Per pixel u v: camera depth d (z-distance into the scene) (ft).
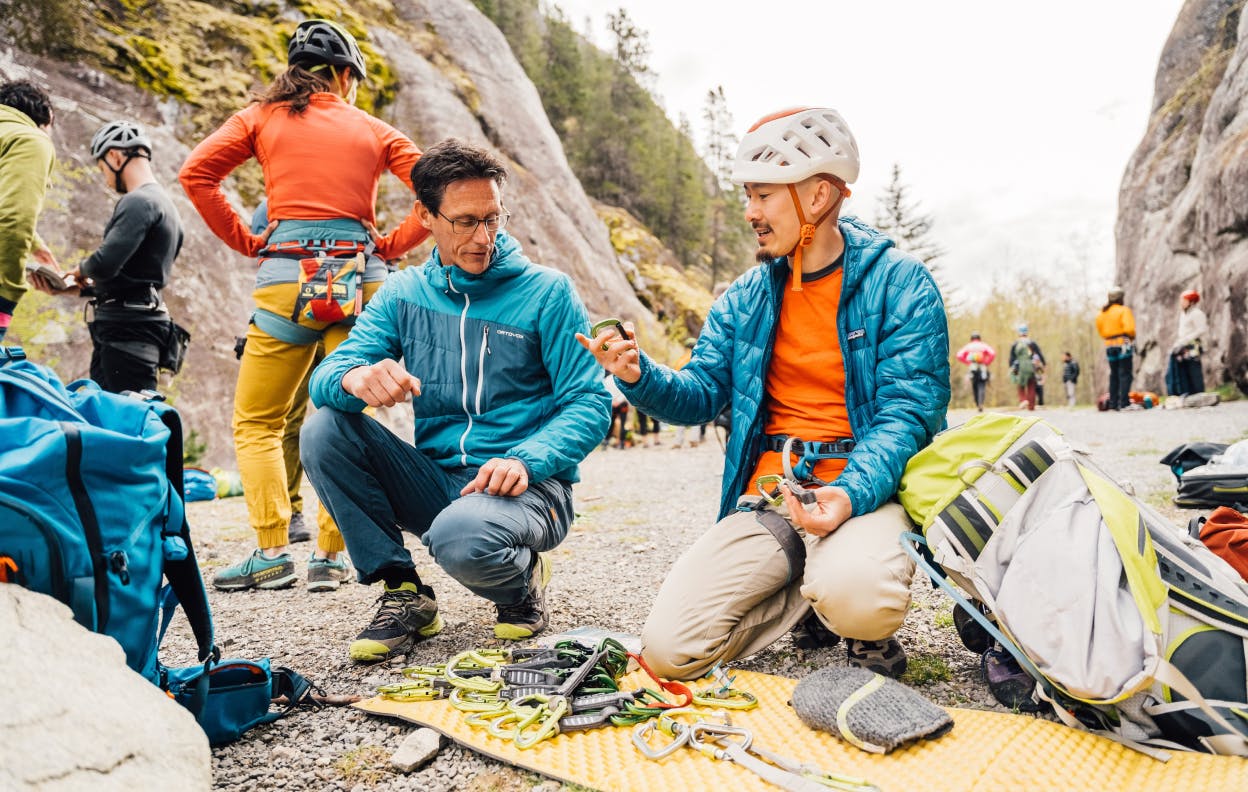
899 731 5.25
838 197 7.04
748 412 7.45
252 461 10.54
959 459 6.26
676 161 150.82
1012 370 53.42
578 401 7.89
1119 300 45.32
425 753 5.59
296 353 10.52
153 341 13.56
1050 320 122.52
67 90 29.89
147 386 13.58
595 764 5.32
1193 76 66.23
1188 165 62.03
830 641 7.80
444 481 8.14
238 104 35.53
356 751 5.82
